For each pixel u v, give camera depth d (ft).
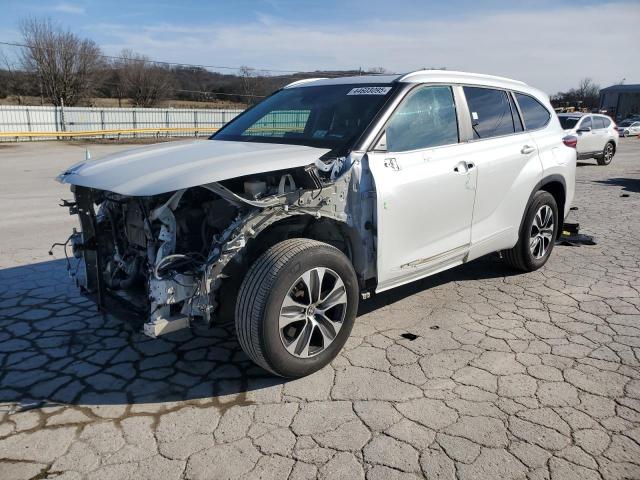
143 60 148.36
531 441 9.25
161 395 10.78
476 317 14.57
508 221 16.17
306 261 10.59
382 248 12.27
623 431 9.52
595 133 58.18
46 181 45.62
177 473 8.53
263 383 11.22
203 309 10.46
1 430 9.62
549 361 12.08
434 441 9.26
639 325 14.05
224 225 11.39
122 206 11.94
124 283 12.08
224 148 12.71
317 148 12.30
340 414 10.07
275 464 8.71
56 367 11.86
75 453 9.00
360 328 13.88
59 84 157.79
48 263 19.38
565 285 17.13
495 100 16.11
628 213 29.86
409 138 13.16
